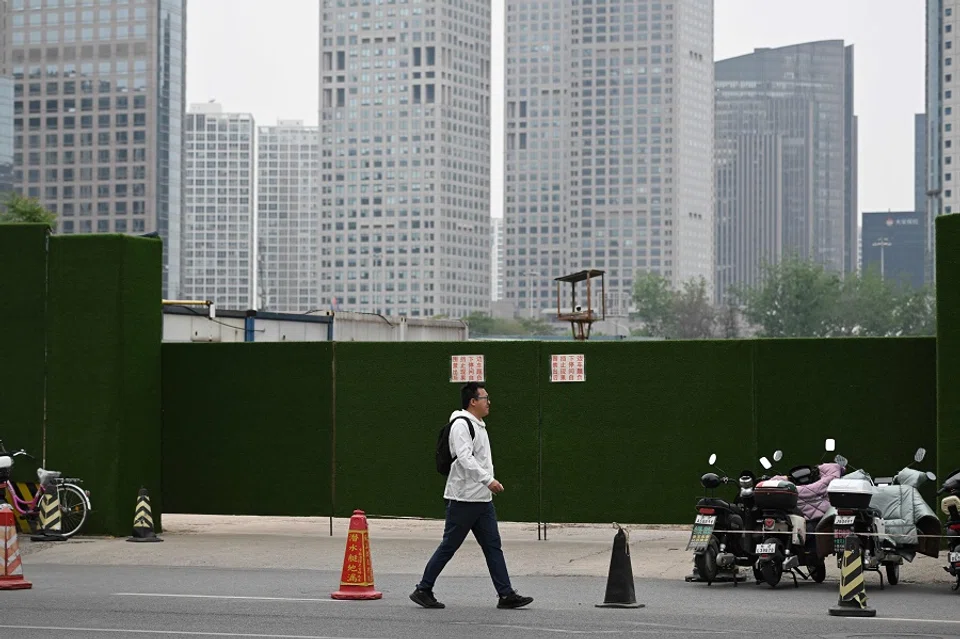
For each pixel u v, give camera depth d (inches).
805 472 554.3
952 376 611.5
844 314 5905.5
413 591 495.2
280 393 733.3
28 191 7859.3
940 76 7696.9
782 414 666.2
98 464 709.3
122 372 711.7
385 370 718.5
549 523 754.8
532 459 696.4
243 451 737.0
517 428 698.8
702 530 516.1
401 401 716.0
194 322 1165.7
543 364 697.0
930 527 519.8
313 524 796.6
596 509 688.4
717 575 531.5
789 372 665.6
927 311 5890.8
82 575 555.2
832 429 659.4
